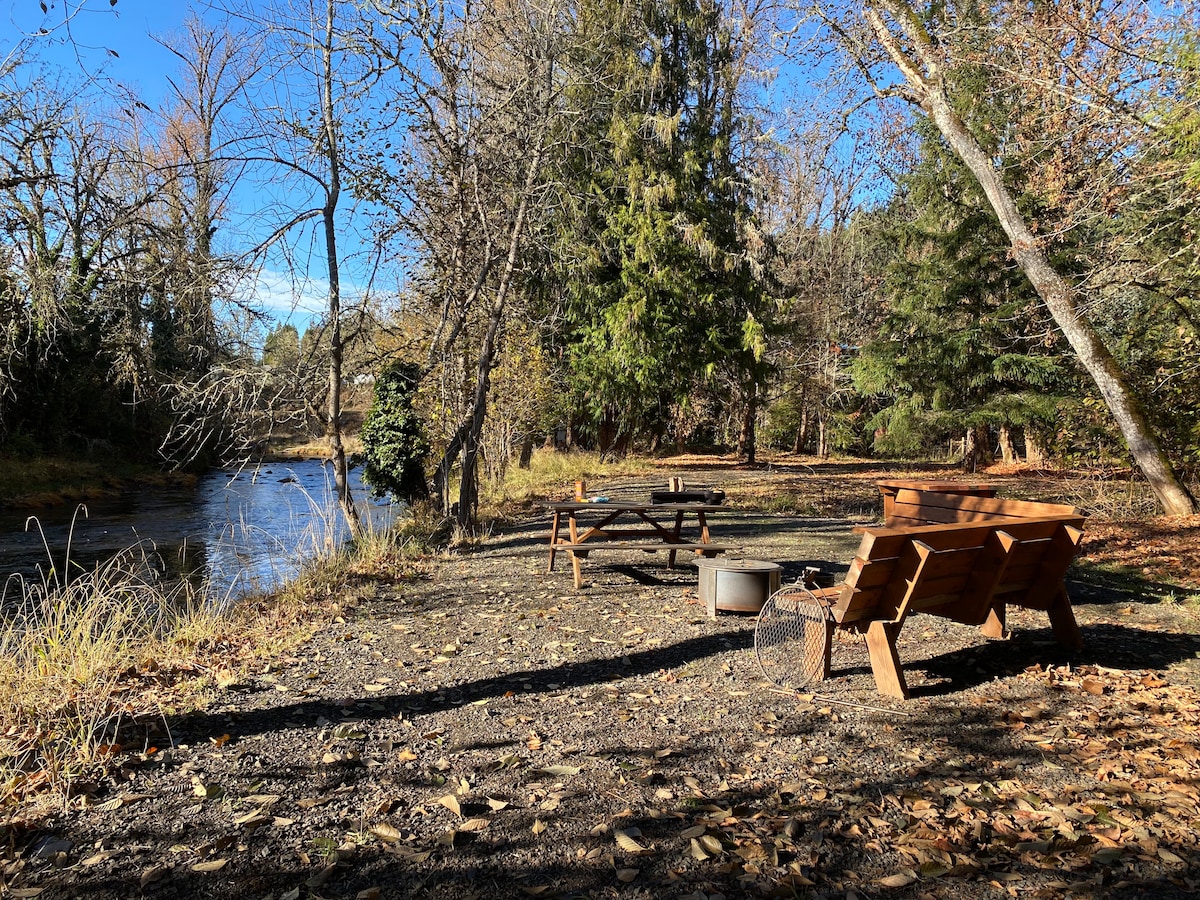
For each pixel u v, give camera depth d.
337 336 11.07
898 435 26.38
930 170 25.12
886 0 13.12
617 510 8.98
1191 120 9.08
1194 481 13.61
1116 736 4.08
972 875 2.88
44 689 4.68
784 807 3.39
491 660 5.67
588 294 24.45
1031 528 5.31
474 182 12.45
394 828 3.25
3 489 22.02
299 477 31.42
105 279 12.02
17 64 10.46
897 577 4.81
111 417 29.17
